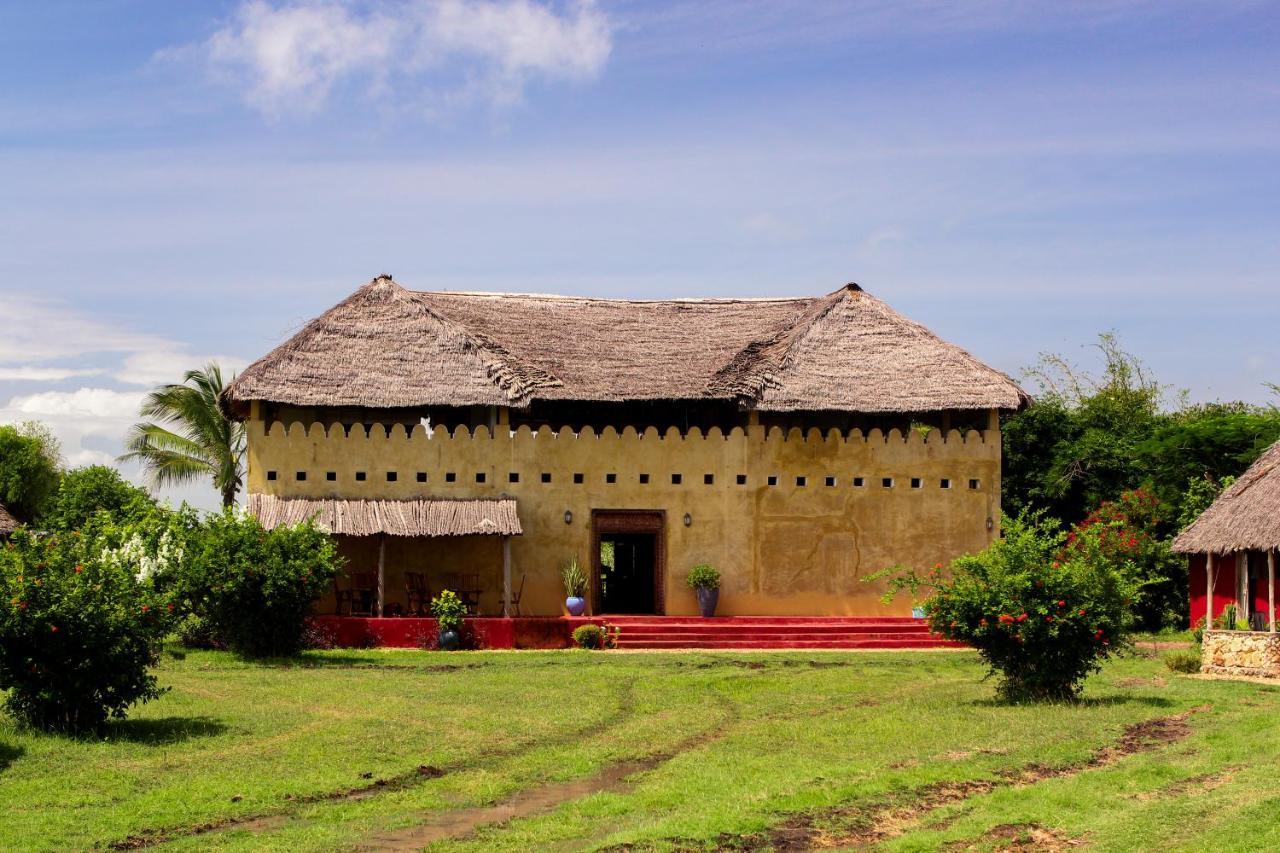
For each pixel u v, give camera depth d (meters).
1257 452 36.81
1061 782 15.05
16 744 17.33
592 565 33.72
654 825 13.52
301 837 13.47
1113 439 42.75
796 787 15.02
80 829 13.59
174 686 23.36
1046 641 21.36
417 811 14.66
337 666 26.72
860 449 34.81
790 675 25.92
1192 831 12.59
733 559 34.09
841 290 38.88
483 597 33.53
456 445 33.50
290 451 32.88
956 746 17.55
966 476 35.09
